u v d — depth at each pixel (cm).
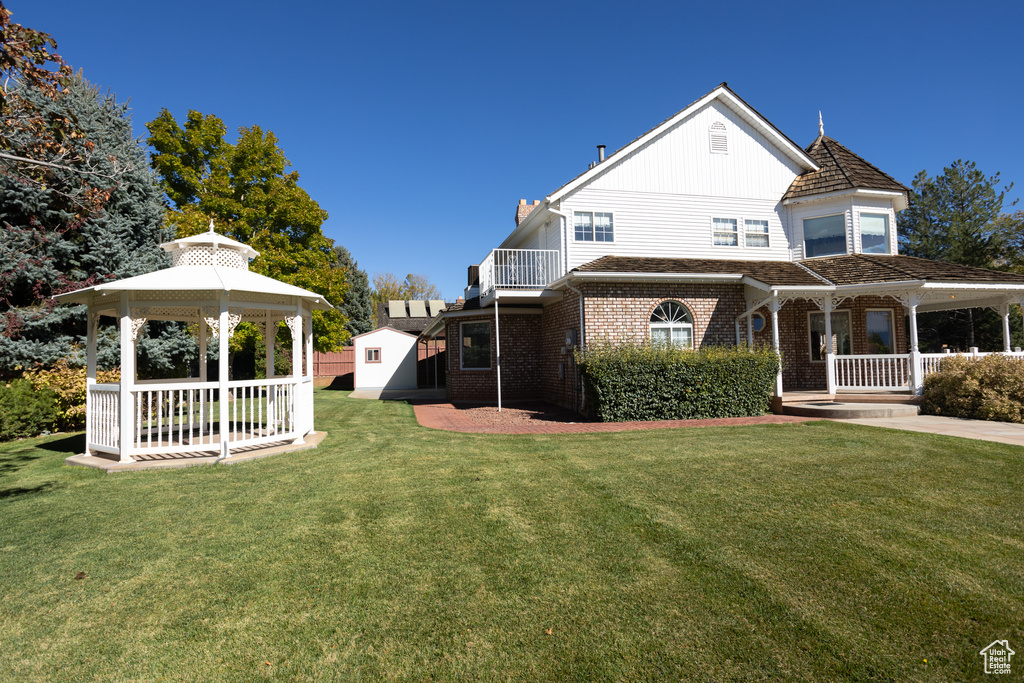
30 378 1178
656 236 1631
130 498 627
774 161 1738
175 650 319
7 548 474
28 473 773
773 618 339
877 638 316
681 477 668
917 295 1311
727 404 1234
